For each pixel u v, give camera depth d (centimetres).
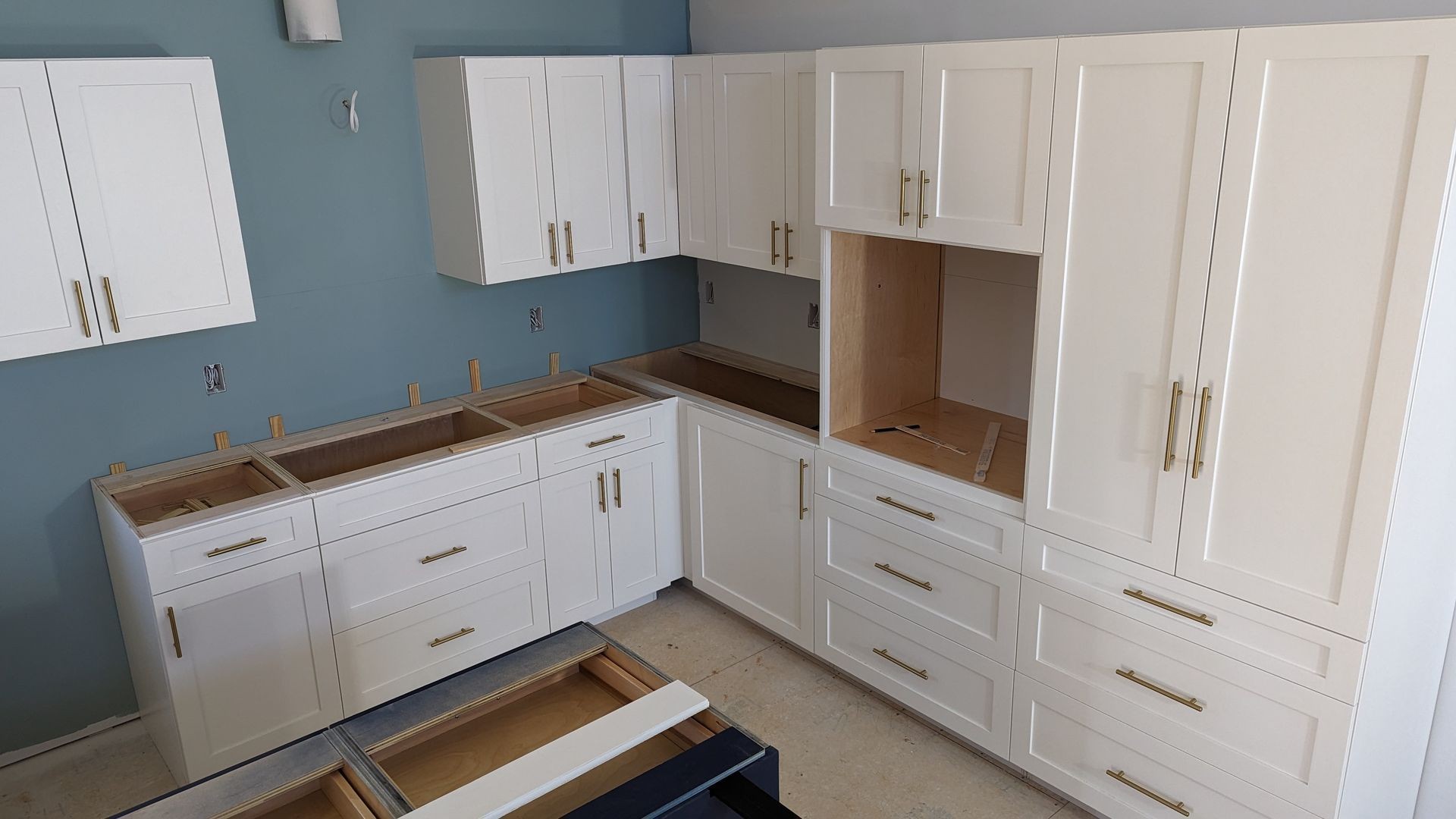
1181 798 252
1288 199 201
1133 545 245
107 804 295
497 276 346
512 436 339
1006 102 243
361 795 172
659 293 439
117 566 304
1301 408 208
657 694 187
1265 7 247
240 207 320
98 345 275
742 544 370
